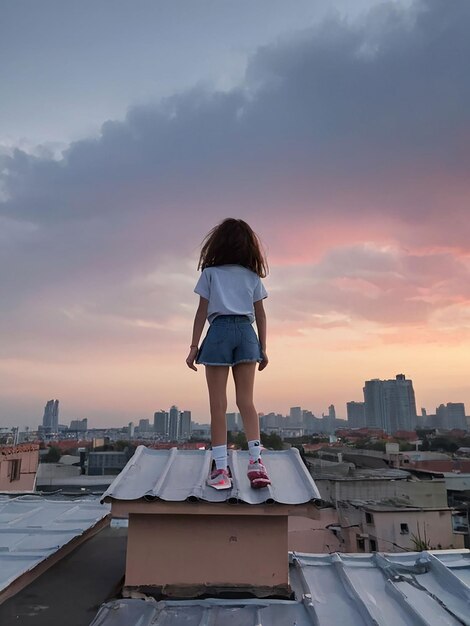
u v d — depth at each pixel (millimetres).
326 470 30516
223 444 2893
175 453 3445
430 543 19875
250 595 2578
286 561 2625
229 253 3125
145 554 2627
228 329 2982
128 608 2430
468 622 2299
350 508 22000
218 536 2646
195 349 3053
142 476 3020
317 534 21359
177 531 2648
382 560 2975
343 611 2439
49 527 3740
